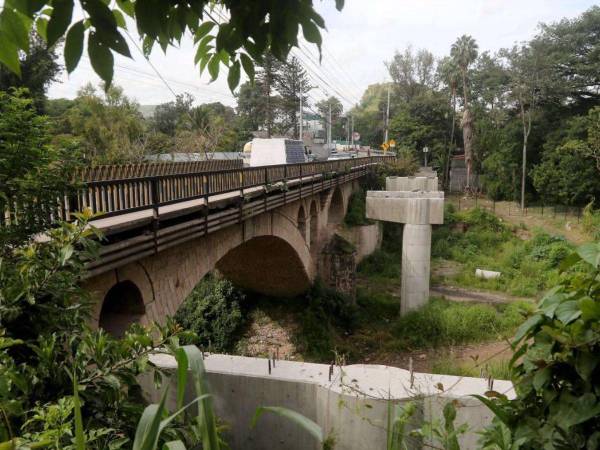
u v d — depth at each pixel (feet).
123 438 11.12
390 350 77.20
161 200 30.99
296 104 199.41
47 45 5.70
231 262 80.59
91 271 23.38
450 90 207.41
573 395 8.02
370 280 109.60
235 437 20.63
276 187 55.62
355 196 126.41
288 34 7.66
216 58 8.94
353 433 18.07
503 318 79.61
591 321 7.75
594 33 163.12
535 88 163.53
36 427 10.57
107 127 92.17
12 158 15.29
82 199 23.62
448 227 144.77
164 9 6.95
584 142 143.95
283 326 84.12
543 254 116.78
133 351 12.98
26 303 13.15
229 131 138.72
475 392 18.52
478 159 193.47
